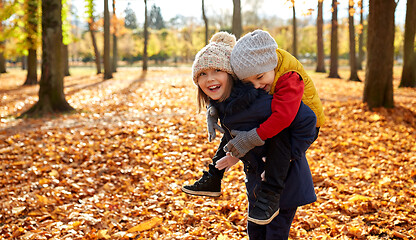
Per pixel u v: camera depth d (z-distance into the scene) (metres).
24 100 14.62
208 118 2.23
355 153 6.27
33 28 18.19
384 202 3.92
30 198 4.28
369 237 3.24
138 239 3.29
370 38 9.53
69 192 4.48
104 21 26.62
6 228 3.54
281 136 1.94
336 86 18.05
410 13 15.50
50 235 3.36
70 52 82.62
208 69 1.96
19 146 6.71
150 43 67.88
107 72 26.89
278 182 1.96
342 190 4.44
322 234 3.32
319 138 7.25
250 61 1.85
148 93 15.72
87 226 3.52
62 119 9.72
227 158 2.23
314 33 63.91
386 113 8.97
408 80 16.00
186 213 3.81
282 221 2.17
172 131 7.55
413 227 3.36
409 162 5.52
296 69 1.98
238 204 4.00
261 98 1.91
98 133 7.49
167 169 5.39
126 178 5.04
